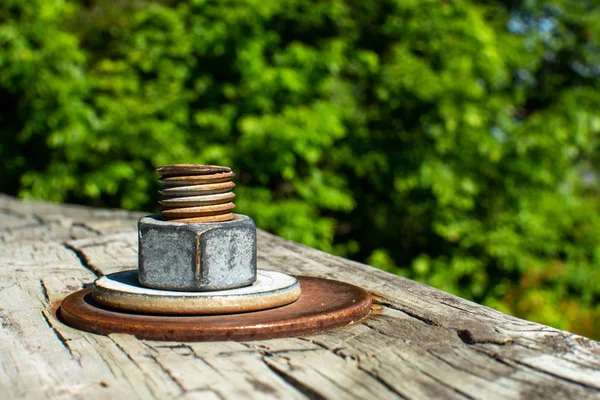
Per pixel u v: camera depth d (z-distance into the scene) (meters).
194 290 1.32
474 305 1.44
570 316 6.82
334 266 1.90
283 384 0.99
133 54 7.09
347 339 1.21
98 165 6.87
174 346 1.17
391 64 6.98
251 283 1.39
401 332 1.25
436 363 1.07
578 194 8.76
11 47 6.97
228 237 1.34
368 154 6.88
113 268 1.91
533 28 8.74
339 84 6.97
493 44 7.00
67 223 3.01
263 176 6.38
